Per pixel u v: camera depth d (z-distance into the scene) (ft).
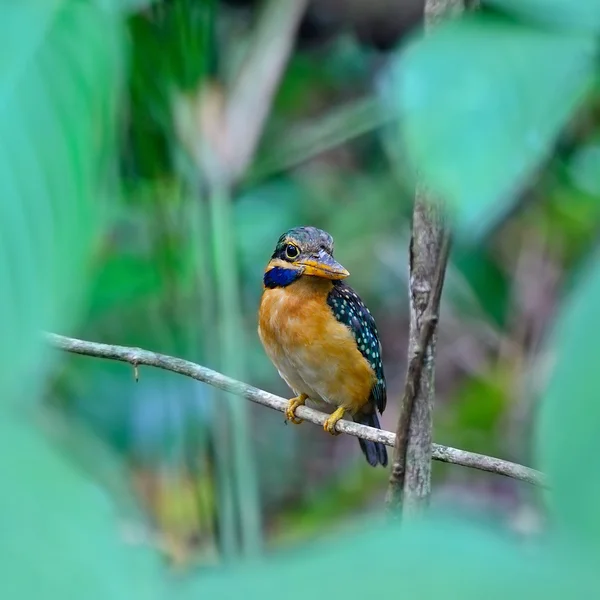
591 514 3.73
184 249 30.45
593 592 3.56
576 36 5.10
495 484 41.24
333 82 47.06
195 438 33.96
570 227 38.32
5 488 4.04
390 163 43.62
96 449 4.82
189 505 35.32
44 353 4.34
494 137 4.63
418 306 20.12
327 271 29.63
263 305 31.22
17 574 3.82
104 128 5.39
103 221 5.01
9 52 5.57
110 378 37.99
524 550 3.71
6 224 4.73
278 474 47.42
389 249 44.62
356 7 45.88
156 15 21.75
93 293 34.09
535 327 41.37
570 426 3.90
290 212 42.98
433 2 13.15
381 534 3.80
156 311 34.45
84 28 5.78
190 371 23.54
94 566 3.86
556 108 4.75
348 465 47.52
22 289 4.48
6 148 5.08
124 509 4.40
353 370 30.53
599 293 4.12
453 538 3.74
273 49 32.30
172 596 3.73
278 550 4.11
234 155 30.25
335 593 3.61
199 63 23.35
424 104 4.75
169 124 25.11
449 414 44.04
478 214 4.48
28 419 4.21
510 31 5.17
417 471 20.77
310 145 39.04
